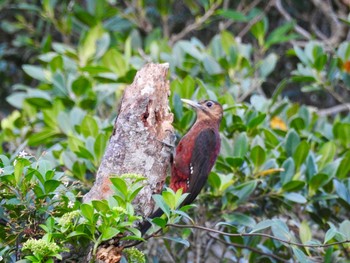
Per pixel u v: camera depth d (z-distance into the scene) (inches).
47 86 526.0
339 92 652.7
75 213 285.0
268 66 521.3
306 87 511.8
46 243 280.8
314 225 480.1
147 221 315.0
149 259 424.2
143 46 665.6
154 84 324.2
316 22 711.1
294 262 408.8
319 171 420.2
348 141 470.6
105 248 297.4
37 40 634.8
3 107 681.6
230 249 451.2
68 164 410.9
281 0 708.7
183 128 430.3
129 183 292.7
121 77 478.0
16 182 296.5
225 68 510.0
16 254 303.4
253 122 430.9
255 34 580.7
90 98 484.4
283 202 414.9
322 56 499.8
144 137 317.4
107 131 419.5
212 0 596.4
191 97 450.3
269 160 416.5
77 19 631.2
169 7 632.4
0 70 687.7
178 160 411.8
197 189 407.2
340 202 415.5
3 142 524.4
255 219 430.6
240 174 417.1
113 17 632.4
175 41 643.5
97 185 314.3
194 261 425.1
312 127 488.7
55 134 458.9
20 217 302.4
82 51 550.0
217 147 420.2
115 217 279.4
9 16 708.0
